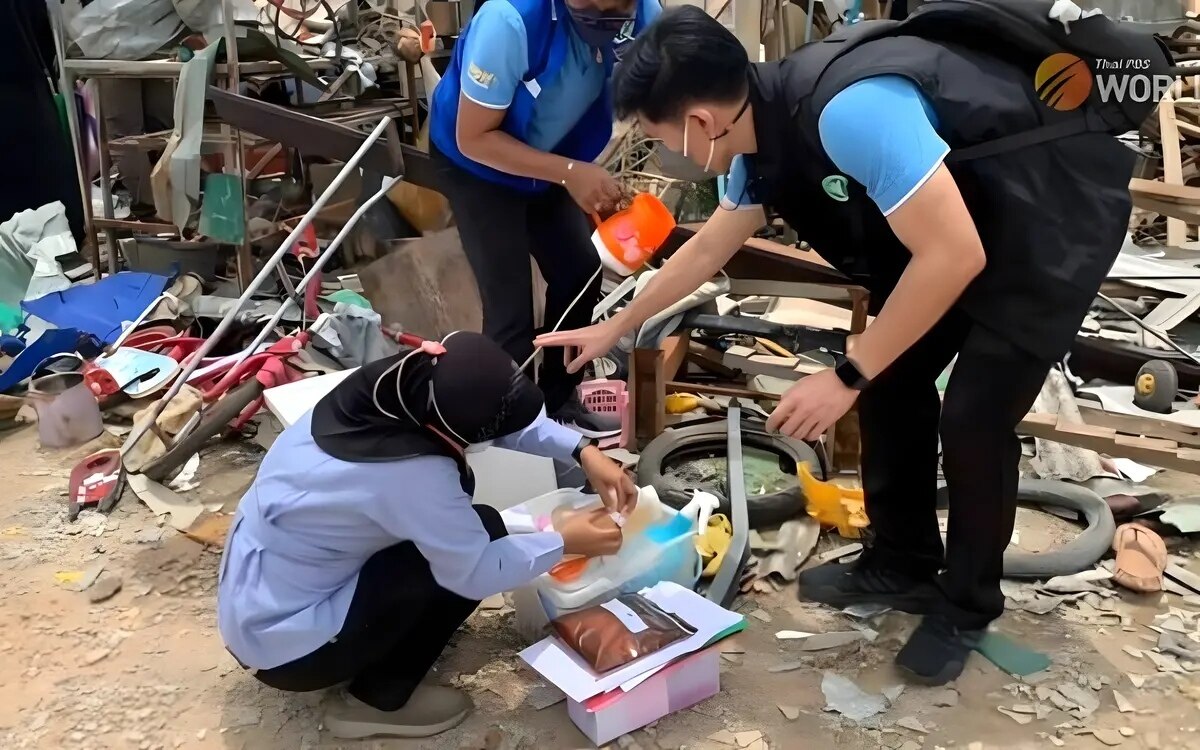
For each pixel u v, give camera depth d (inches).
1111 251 63.6
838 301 118.6
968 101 59.8
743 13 154.9
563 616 70.4
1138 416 108.4
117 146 152.8
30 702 71.7
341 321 120.4
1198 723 67.0
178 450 102.1
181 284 143.4
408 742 67.1
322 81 157.2
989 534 71.4
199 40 143.3
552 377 108.7
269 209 146.1
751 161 69.9
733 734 67.1
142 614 82.2
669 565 77.6
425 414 60.5
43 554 90.6
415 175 122.3
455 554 61.1
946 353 73.4
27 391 122.7
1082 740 65.8
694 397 116.6
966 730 67.0
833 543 91.3
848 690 71.2
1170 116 165.2
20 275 155.9
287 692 72.4
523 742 66.7
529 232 103.7
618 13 85.4
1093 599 81.0
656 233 91.7
